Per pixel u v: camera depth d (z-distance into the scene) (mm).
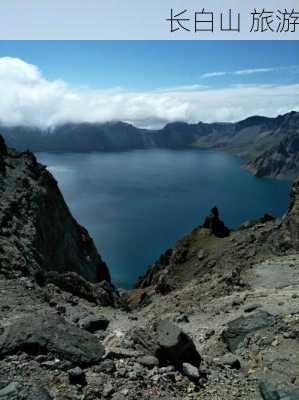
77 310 27531
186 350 16859
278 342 19766
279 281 37906
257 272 41938
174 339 16656
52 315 17844
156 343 16766
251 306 26984
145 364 15773
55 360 14727
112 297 41688
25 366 14031
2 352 14711
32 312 21781
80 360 15086
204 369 16609
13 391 12258
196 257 83188
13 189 61750
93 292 36625
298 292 30938
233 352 20484
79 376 13734
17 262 34594
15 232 48906
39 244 53938
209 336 23656
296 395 14750
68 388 13266
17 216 54469
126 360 15789
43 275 34750
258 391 15664
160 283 77938
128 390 13789
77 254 76312
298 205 62438
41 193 67250
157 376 14914
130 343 17328
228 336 21656
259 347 19844
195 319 28906
